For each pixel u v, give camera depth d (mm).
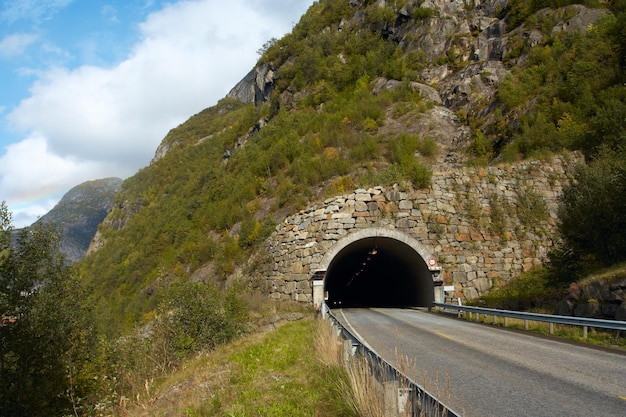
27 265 10945
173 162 151625
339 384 7988
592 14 58344
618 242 19203
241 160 80938
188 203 91250
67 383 11992
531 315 16141
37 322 11102
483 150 49531
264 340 15539
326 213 29188
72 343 13312
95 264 108250
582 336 14078
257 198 57250
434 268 27203
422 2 89250
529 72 54031
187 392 10016
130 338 18094
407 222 28891
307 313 24094
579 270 20656
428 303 28922
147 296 57031
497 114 51562
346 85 88312
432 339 14016
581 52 45906
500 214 29516
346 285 48125
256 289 31172
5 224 10453
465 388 7746
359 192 29656
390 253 32938
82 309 14984
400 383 5691
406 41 84750
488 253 28516
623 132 27703
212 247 50969
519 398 7082
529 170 31406
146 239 91812
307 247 28812
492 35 71500
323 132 61969
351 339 10062
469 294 27547
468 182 30391
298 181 51156
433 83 71625
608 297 15070
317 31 119875
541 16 64812
